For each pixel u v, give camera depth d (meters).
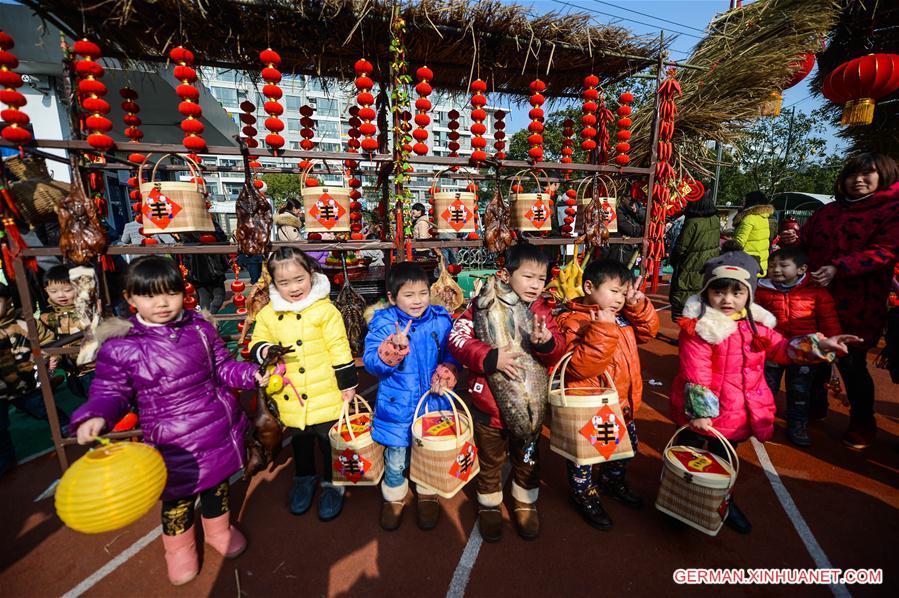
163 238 5.21
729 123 5.43
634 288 2.35
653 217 3.75
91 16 2.78
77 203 2.45
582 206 3.61
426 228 6.36
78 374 3.66
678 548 2.15
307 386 2.35
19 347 2.89
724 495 1.95
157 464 1.60
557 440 2.15
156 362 1.81
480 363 1.91
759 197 5.32
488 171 4.29
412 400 2.24
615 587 1.92
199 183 2.64
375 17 2.89
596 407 2.04
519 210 3.32
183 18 2.86
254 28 3.12
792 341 2.08
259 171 4.01
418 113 3.08
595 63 3.83
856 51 5.20
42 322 3.33
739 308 2.20
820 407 3.43
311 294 2.35
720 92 5.25
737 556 2.10
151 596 1.90
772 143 21.98
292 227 5.95
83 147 2.42
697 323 2.24
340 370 2.36
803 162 23.02
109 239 2.57
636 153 5.68
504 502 2.53
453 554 2.12
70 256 2.47
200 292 5.08
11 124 2.31
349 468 2.32
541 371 2.10
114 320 1.82
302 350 2.33
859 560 2.07
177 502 1.91
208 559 2.10
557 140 14.90
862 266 2.69
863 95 4.21
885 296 2.81
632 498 2.44
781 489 2.61
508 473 2.86
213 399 1.96
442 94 4.62
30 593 1.93
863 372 2.92
